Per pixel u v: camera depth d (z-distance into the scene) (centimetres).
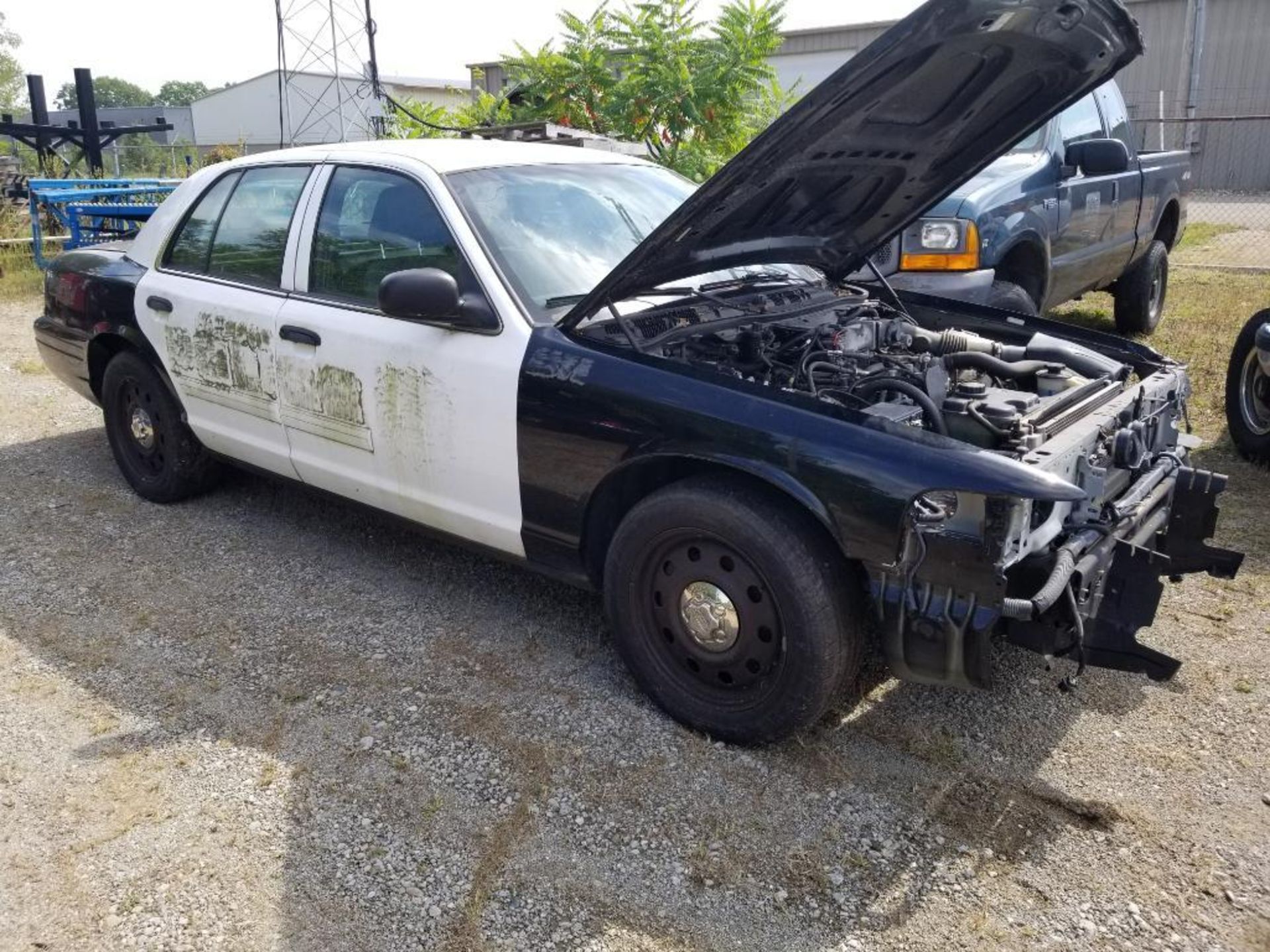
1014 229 619
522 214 377
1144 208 822
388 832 288
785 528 292
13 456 607
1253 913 257
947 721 335
